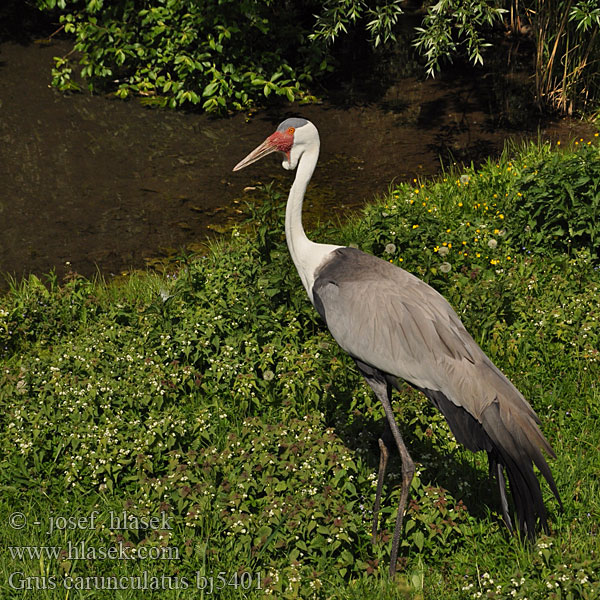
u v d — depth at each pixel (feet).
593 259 26.63
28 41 51.88
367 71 50.70
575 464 19.51
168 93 47.11
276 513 17.34
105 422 20.29
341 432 20.29
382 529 18.21
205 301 24.80
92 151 41.19
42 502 19.03
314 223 34.24
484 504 18.49
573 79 43.19
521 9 52.13
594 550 16.63
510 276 25.31
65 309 26.35
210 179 38.78
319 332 24.53
